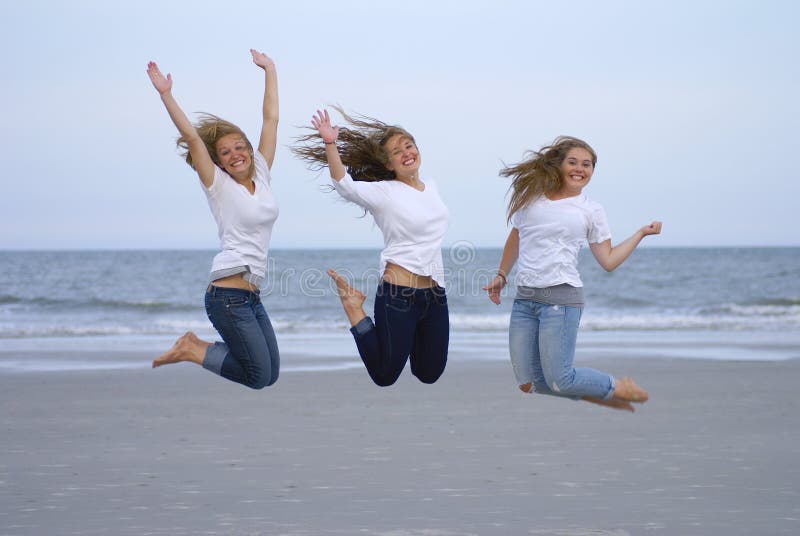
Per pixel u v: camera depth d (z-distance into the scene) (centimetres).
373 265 7594
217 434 821
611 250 653
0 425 870
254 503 579
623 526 523
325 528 522
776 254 9119
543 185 650
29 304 3425
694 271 5731
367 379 1223
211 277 640
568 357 641
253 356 647
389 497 593
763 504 571
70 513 555
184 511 559
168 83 612
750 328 2298
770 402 1009
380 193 648
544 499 586
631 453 729
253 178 648
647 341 1881
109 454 733
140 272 5806
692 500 581
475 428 845
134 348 1712
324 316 2961
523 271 659
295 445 768
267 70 696
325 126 637
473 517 544
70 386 1155
